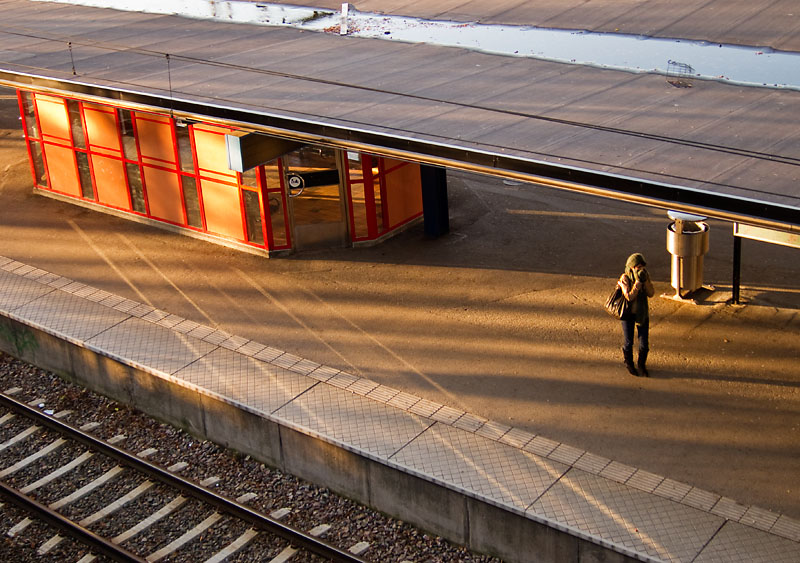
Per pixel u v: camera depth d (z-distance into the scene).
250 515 10.07
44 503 10.73
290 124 11.91
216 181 15.61
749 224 8.46
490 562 9.32
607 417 10.66
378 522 10.01
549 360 11.95
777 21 14.84
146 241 16.34
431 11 17.67
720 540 8.55
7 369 13.69
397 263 15.05
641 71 13.04
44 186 18.67
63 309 13.78
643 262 11.09
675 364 11.75
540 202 17.27
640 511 8.98
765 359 11.76
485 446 10.10
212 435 11.58
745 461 9.77
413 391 11.31
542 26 15.93
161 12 19.59
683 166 9.46
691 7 16.05
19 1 21.91
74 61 15.87
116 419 12.27
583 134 10.62
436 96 12.49
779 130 10.38
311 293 14.12
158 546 9.95
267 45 16.19
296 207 15.30
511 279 14.30
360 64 14.45
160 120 15.91
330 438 10.25
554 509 9.01
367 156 15.15
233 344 12.60
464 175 18.88
